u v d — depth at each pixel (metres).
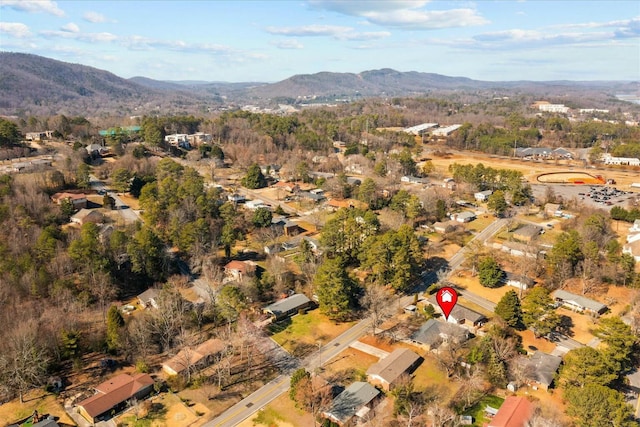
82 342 91.31
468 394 77.69
